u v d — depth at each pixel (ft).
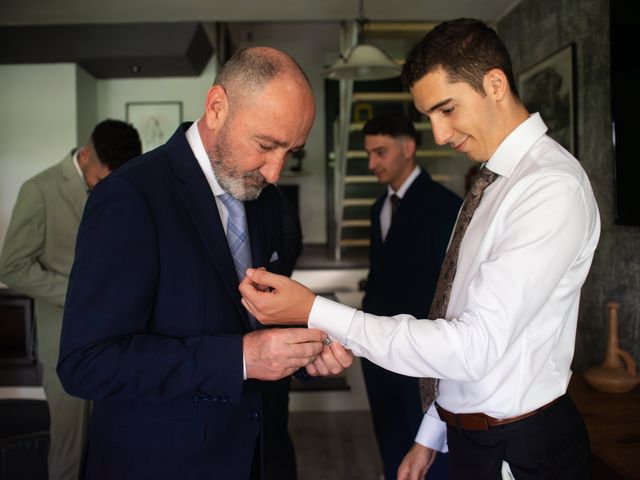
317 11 13.04
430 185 7.88
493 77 3.73
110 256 3.55
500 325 3.34
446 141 4.01
